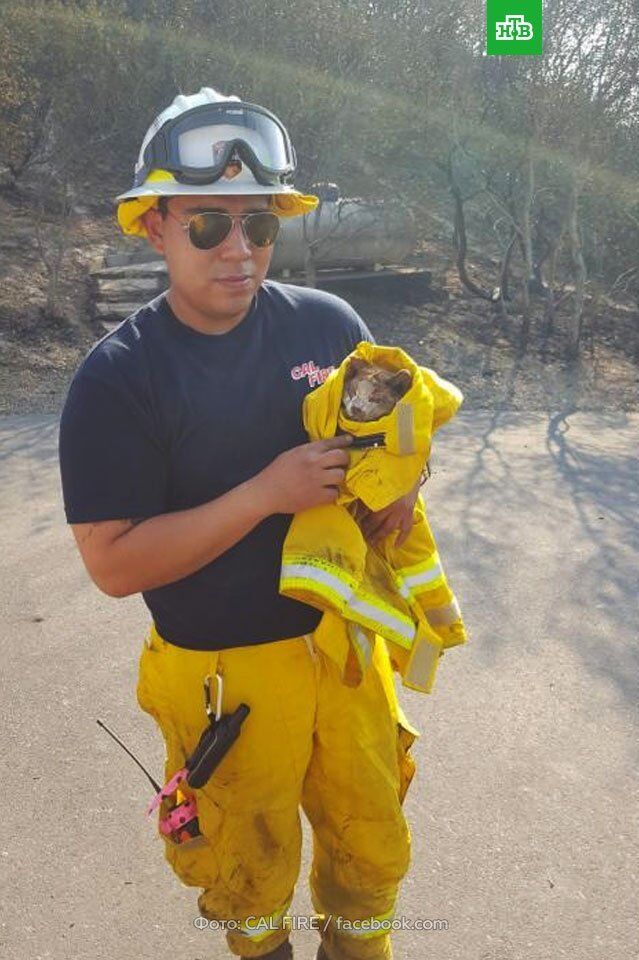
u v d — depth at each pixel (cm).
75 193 1344
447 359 1105
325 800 207
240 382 188
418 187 1248
